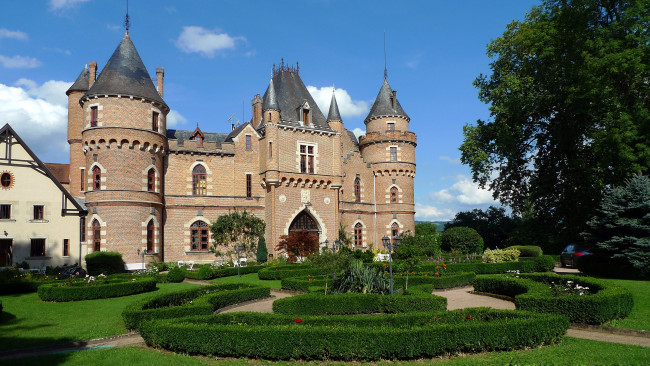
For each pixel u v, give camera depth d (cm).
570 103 3506
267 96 4500
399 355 1148
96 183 3694
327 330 1160
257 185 4531
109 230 3594
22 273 2975
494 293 2270
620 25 2994
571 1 3269
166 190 4131
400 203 5400
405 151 5447
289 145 4538
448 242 5062
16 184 3578
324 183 4697
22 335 1467
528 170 4512
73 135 4328
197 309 1598
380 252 4675
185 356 1193
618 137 2938
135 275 2867
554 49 3512
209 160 4353
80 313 1839
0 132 3541
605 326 1457
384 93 5619
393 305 1712
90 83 4306
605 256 2680
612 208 2650
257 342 1167
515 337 1202
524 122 4225
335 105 5022
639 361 1064
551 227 4412
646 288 2097
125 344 1375
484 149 4397
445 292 2450
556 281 2136
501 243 6341
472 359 1130
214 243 4219
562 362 1032
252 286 2291
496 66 4341
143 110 3800
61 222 3744
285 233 4428
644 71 2958
